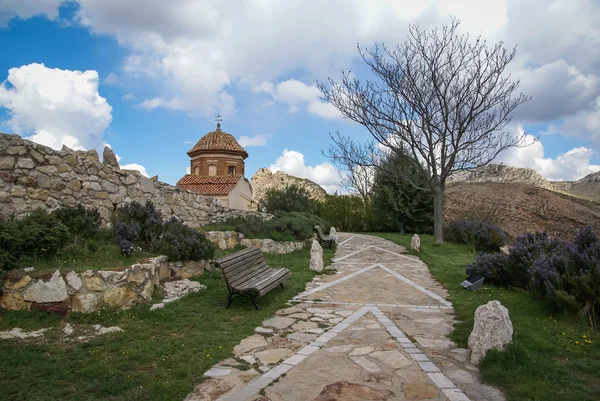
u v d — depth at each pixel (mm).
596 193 44062
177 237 8391
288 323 6262
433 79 18125
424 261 14055
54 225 6645
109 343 4852
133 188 10508
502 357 4406
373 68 19266
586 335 5453
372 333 5809
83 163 8859
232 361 4582
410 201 26031
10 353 4348
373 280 10539
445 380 4141
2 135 7414
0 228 6062
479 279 9250
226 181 24172
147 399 3564
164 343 4957
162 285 7480
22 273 5652
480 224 19922
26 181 7695
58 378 3887
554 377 4129
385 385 4000
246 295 7094
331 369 4402
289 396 3721
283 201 28734
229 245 13406
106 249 7238
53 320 5418
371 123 19328
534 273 7121
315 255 11711
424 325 6301
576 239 8242
